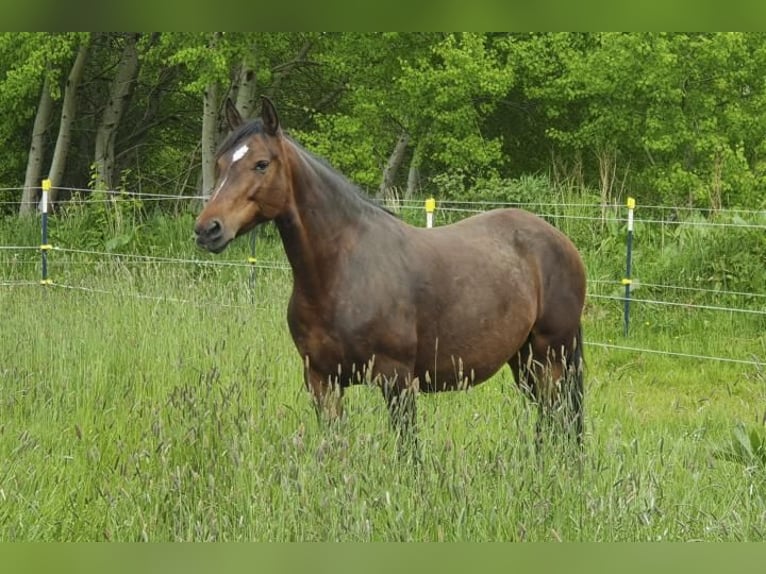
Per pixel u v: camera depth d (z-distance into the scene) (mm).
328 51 22516
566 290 7359
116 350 8836
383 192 22047
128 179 27750
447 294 6602
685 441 6766
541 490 5156
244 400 6969
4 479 5422
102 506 5422
